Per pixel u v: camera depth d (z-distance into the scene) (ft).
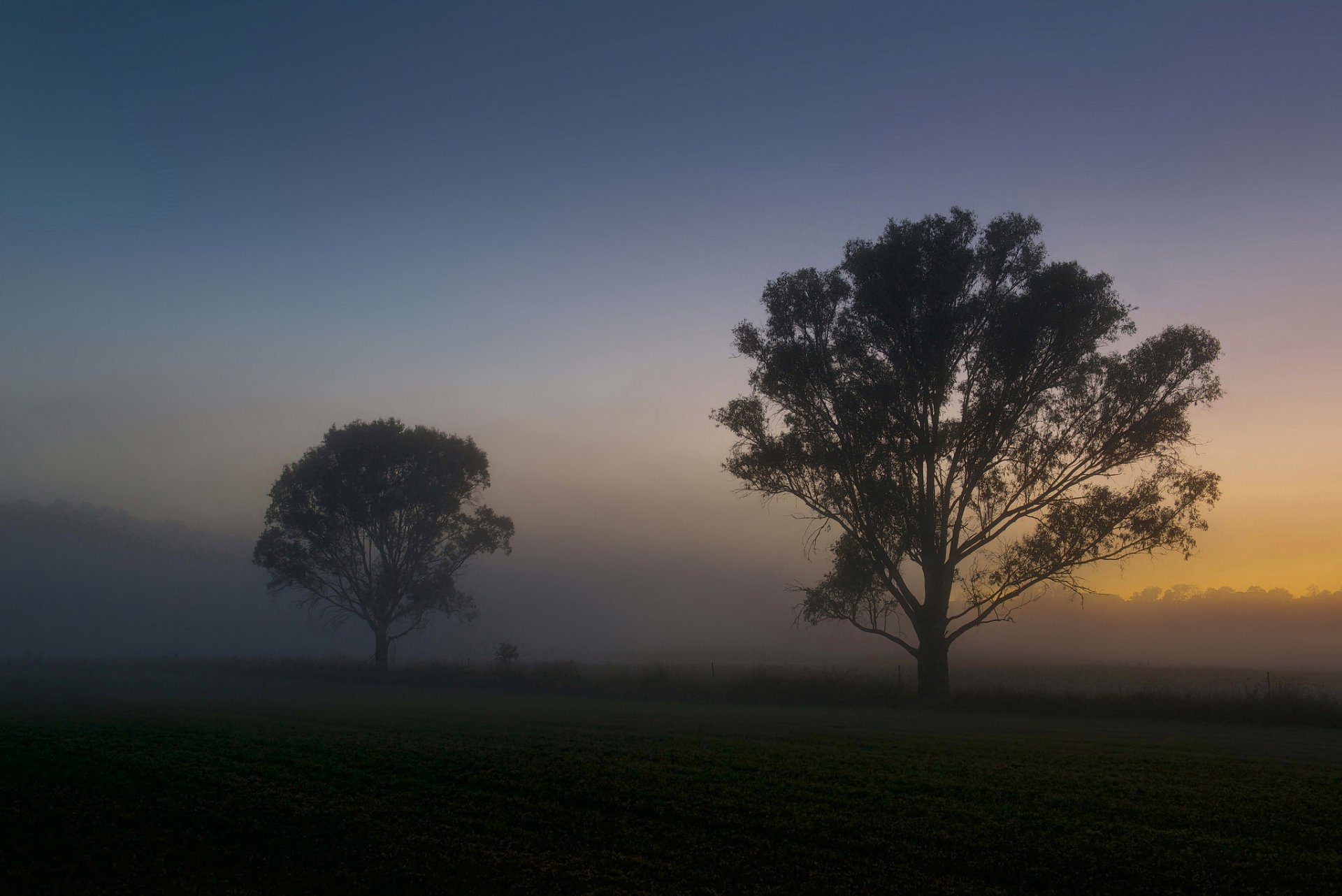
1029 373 122.52
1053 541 122.01
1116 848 43.37
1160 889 37.88
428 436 217.15
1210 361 117.08
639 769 64.90
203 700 134.51
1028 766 65.21
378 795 57.77
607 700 134.41
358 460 209.05
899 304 124.67
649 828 48.55
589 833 47.60
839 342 129.29
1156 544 116.88
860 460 128.26
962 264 123.13
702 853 43.65
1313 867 40.29
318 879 41.93
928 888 38.19
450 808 53.83
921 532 128.06
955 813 50.55
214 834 49.88
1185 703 104.27
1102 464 122.11
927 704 119.03
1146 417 118.83
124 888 41.60
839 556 135.95
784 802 53.47
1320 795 54.54
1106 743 78.38
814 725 94.89
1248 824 47.65
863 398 126.31
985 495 128.98
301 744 79.46
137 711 112.78
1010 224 124.57
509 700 134.51
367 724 96.17
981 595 128.47
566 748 75.87
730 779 60.90
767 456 130.82
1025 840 44.88
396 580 215.92
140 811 55.21
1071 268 118.62
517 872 41.45
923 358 125.18
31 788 61.93
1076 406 121.90
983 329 125.29
